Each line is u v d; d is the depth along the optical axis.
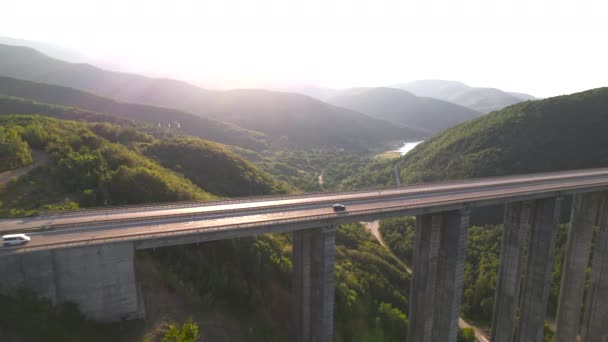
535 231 56.78
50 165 54.00
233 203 46.34
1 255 26.62
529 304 57.44
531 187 56.53
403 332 54.09
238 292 43.16
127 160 61.91
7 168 50.47
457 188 56.03
